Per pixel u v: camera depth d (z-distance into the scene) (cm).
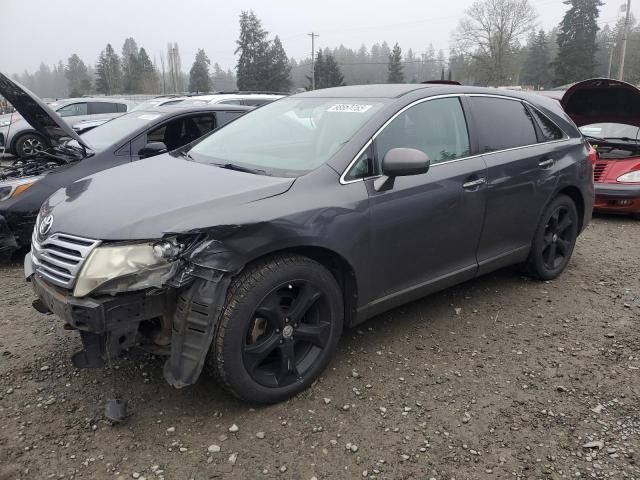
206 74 8938
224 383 285
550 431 289
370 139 339
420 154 320
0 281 491
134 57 9331
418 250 361
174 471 256
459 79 6838
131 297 263
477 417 299
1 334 383
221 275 269
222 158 370
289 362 305
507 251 437
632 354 367
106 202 296
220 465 261
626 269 533
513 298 455
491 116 420
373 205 328
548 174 451
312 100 410
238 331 278
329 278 313
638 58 6078
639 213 749
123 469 257
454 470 261
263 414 298
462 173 380
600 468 263
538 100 479
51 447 270
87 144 590
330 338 321
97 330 257
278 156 351
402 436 283
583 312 431
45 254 288
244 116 439
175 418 293
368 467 262
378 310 353
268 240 281
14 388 317
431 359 357
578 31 6556
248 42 7338
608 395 321
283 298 306
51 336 380
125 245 262
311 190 309
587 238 655
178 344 271
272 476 255
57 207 312
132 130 601
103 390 317
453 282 399
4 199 508
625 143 786
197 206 280
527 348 374
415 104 371
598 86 689
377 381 330
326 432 285
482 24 6494
